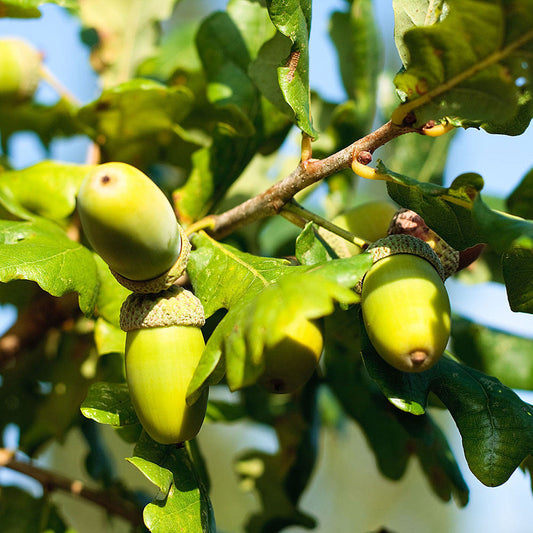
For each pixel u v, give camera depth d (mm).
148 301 354
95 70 483
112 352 387
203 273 373
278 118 423
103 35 483
